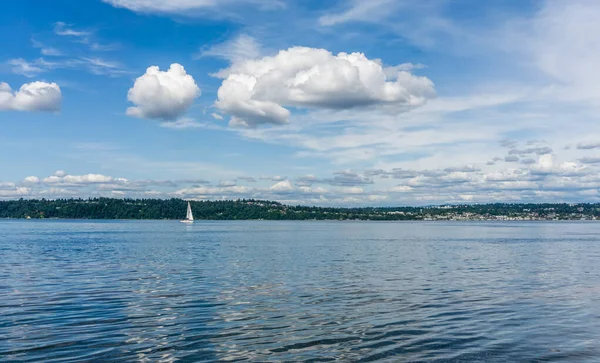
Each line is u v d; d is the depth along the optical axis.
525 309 30.72
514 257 69.75
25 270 51.31
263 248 86.38
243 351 21.64
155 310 30.19
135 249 83.06
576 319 28.00
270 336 24.09
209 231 179.12
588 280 44.69
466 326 26.23
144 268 53.41
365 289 38.69
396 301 33.38
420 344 22.80
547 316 28.70
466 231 195.50
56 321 27.08
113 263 58.94
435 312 29.73
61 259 64.12
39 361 20.14
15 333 24.41
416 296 35.41
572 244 104.12
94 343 22.72
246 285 40.75
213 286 40.19
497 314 29.23
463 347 22.41
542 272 50.78
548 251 82.56
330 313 29.39
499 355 21.28
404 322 27.06
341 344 22.77
